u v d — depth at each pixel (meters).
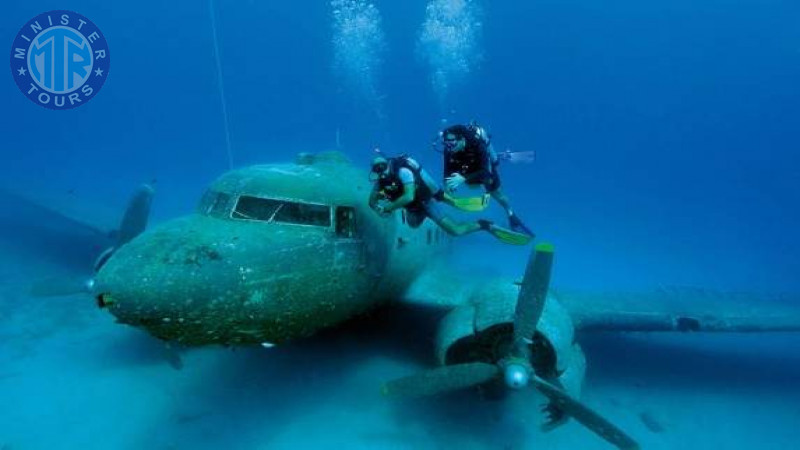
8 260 10.84
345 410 5.98
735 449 5.88
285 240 4.75
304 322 5.07
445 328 5.69
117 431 5.55
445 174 5.81
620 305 6.85
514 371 4.82
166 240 4.35
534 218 20.33
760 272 14.15
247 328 4.58
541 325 5.17
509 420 6.04
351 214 5.39
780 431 6.23
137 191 7.82
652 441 5.93
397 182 5.04
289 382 6.48
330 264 4.98
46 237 12.72
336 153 6.73
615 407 6.57
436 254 8.30
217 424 5.72
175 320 4.07
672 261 14.92
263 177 5.23
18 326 7.93
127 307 3.88
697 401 6.81
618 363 7.73
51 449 5.25
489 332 5.72
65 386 6.33
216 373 6.69
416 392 5.14
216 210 4.98
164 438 5.47
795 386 7.31
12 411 5.79
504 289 5.82
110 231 9.69
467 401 6.31
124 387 6.34
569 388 5.25
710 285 12.84
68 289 7.02
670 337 8.76
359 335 7.42
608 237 17.67
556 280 12.61
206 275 4.12
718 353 8.27
